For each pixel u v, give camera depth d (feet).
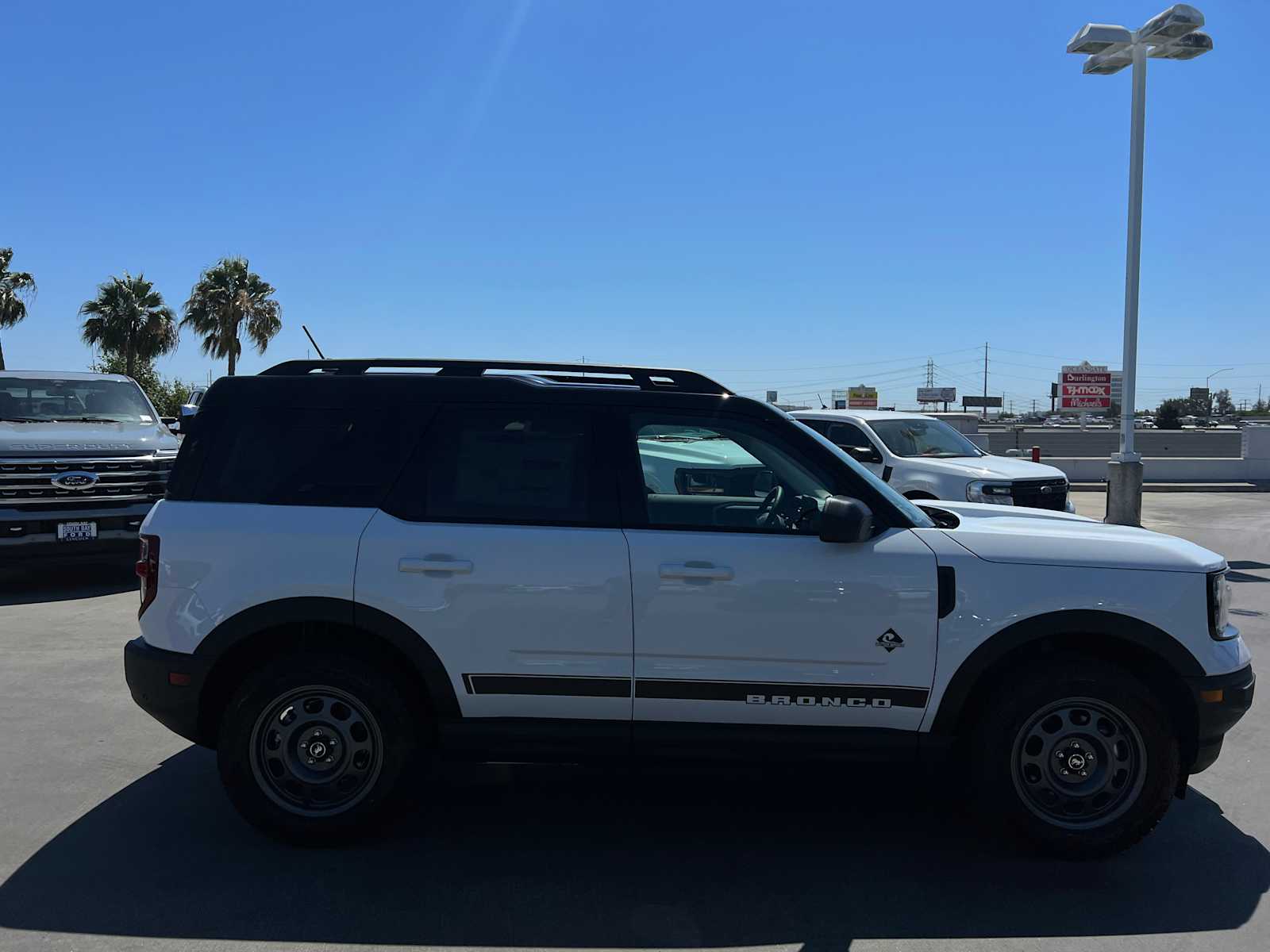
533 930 11.07
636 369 14.99
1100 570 12.73
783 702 12.75
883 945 10.84
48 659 22.74
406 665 13.34
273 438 13.60
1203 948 10.83
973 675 12.62
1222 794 15.44
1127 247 49.19
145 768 16.06
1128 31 47.42
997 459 37.58
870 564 12.69
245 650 13.41
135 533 31.35
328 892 11.91
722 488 14.83
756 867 12.76
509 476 13.30
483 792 15.33
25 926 11.02
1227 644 12.92
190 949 10.59
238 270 124.26
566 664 12.81
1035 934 11.11
